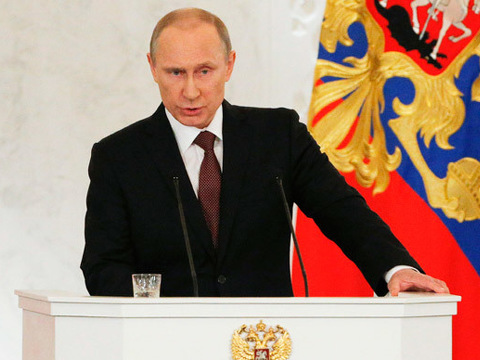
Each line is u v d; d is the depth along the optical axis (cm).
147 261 714
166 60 688
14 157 1055
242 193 723
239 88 1098
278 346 535
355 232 709
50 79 1070
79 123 1074
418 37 1117
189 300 530
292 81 1104
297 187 754
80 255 1065
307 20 1110
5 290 1038
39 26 1070
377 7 1115
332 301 541
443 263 1101
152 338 528
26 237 1051
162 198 715
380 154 1105
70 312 532
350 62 1110
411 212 1101
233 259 713
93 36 1082
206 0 1099
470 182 1112
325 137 1101
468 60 1122
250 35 1103
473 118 1117
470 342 1095
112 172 725
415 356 554
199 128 730
